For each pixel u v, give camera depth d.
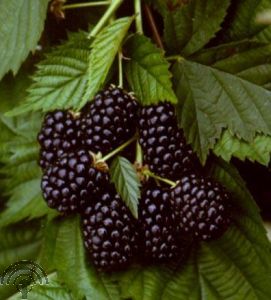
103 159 0.50
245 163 0.53
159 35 0.52
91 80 0.49
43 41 0.54
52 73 0.51
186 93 0.51
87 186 0.50
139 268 0.52
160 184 0.51
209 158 0.52
